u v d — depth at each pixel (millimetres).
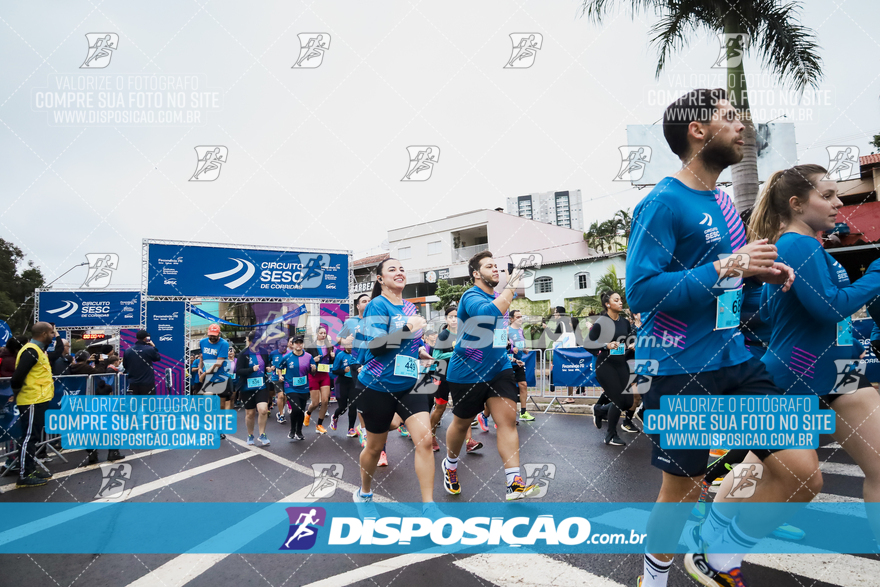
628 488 3740
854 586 2049
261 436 6840
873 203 7215
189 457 5949
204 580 2426
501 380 3566
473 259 3721
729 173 7652
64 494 4324
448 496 3746
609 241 26141
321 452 6004
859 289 1966
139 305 15984
